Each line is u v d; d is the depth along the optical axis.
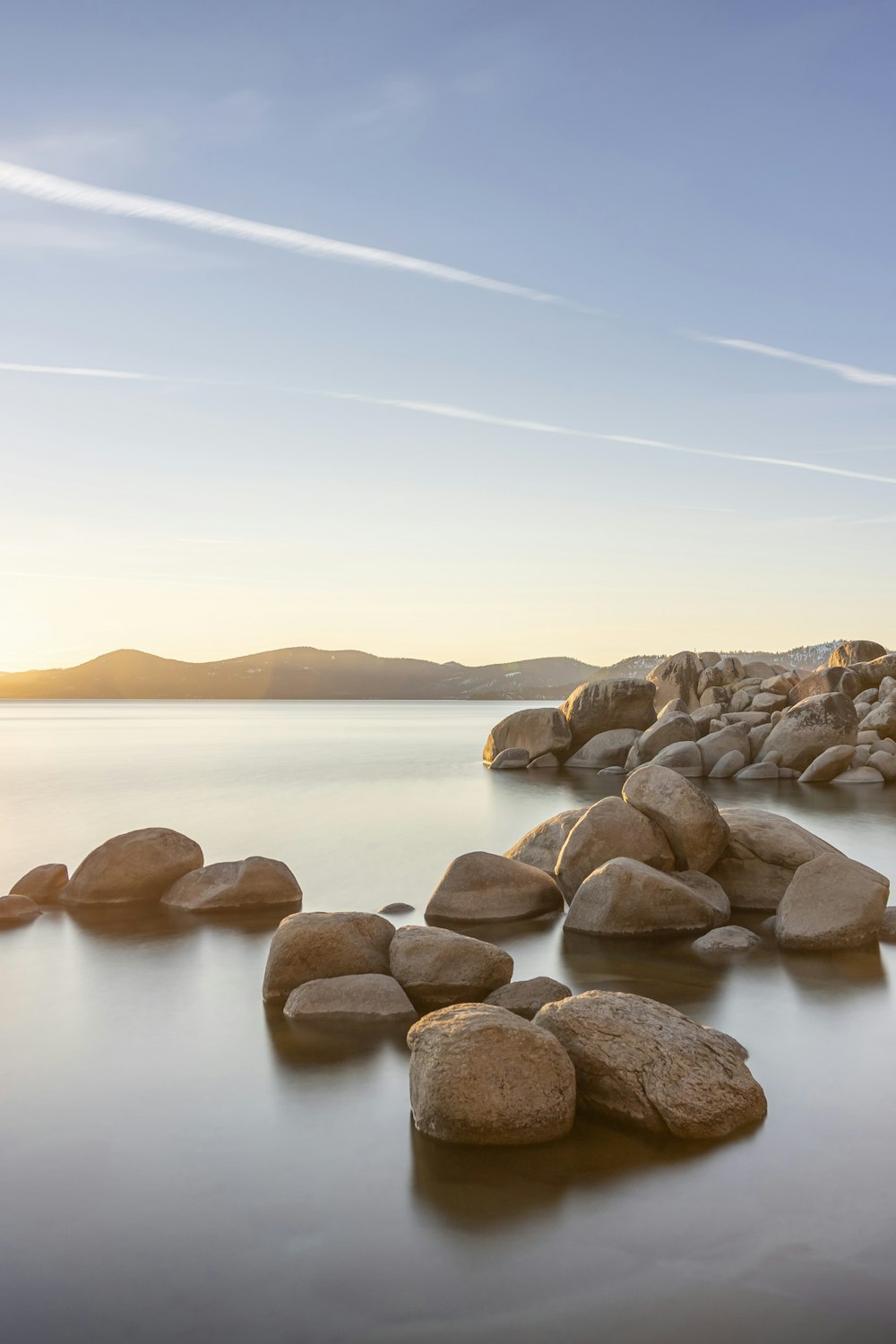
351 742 67.12
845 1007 9.95
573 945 12.59
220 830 23.94
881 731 36.22
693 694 47.66
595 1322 5.00
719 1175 6.43
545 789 33.59
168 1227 5.94
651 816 14.73
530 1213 5.99
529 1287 5.27
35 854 20.73
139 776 39.72
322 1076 8.27
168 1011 10.12
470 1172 6.53
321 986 10.06
